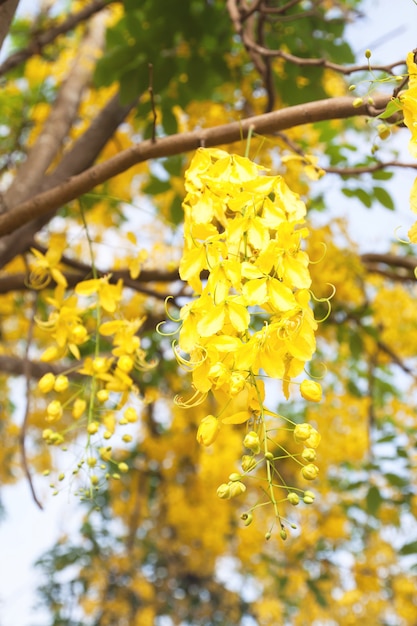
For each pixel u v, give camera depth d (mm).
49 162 3605
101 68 3158
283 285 1286
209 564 6672
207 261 1336
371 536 4875
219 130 1991
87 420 2127
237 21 2783
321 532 4883
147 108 3311
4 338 4922
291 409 5117
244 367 1258
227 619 8641
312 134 4035
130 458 5562
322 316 4176
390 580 4805
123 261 4383
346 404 4699
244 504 5547
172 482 5484
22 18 4793
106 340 3311
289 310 1289
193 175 1509
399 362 4320
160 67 3150
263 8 2906
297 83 3328
